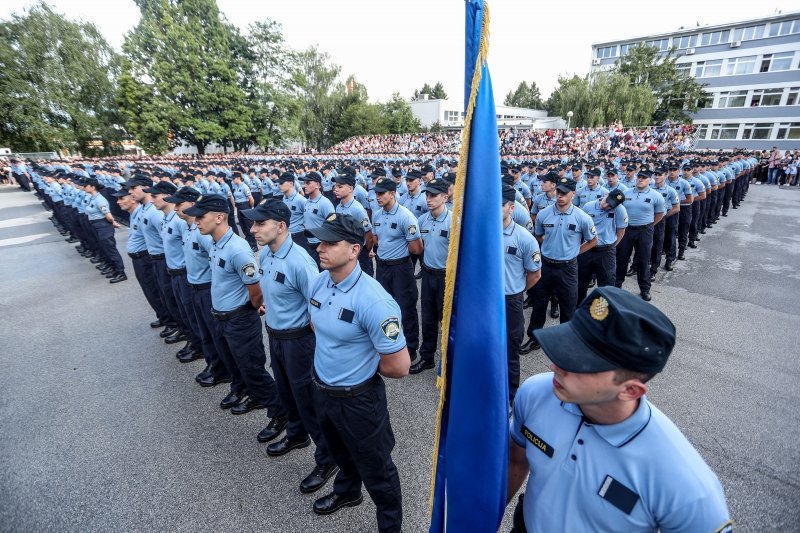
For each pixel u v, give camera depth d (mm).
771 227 11266
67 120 33656
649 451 1088
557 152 21547
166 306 5543
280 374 3117
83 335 5738
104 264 8953
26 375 4715
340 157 25094
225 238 3326
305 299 2912
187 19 31750
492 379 1408
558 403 1285
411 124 51312
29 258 10047
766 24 30531
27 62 30828
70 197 9562
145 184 5262
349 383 2350
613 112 32750
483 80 1364
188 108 32000
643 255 6191
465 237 1419
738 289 6707
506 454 1459
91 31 35406
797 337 5047
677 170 8109
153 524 2766
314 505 2830
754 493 2830
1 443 3604
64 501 2971
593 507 1162
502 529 2680
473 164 1390
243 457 3387
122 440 3607
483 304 1407
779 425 3496
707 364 4469
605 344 1005
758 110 31703
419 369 4598
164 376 4645
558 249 4734
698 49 34312
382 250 4996
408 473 3135
